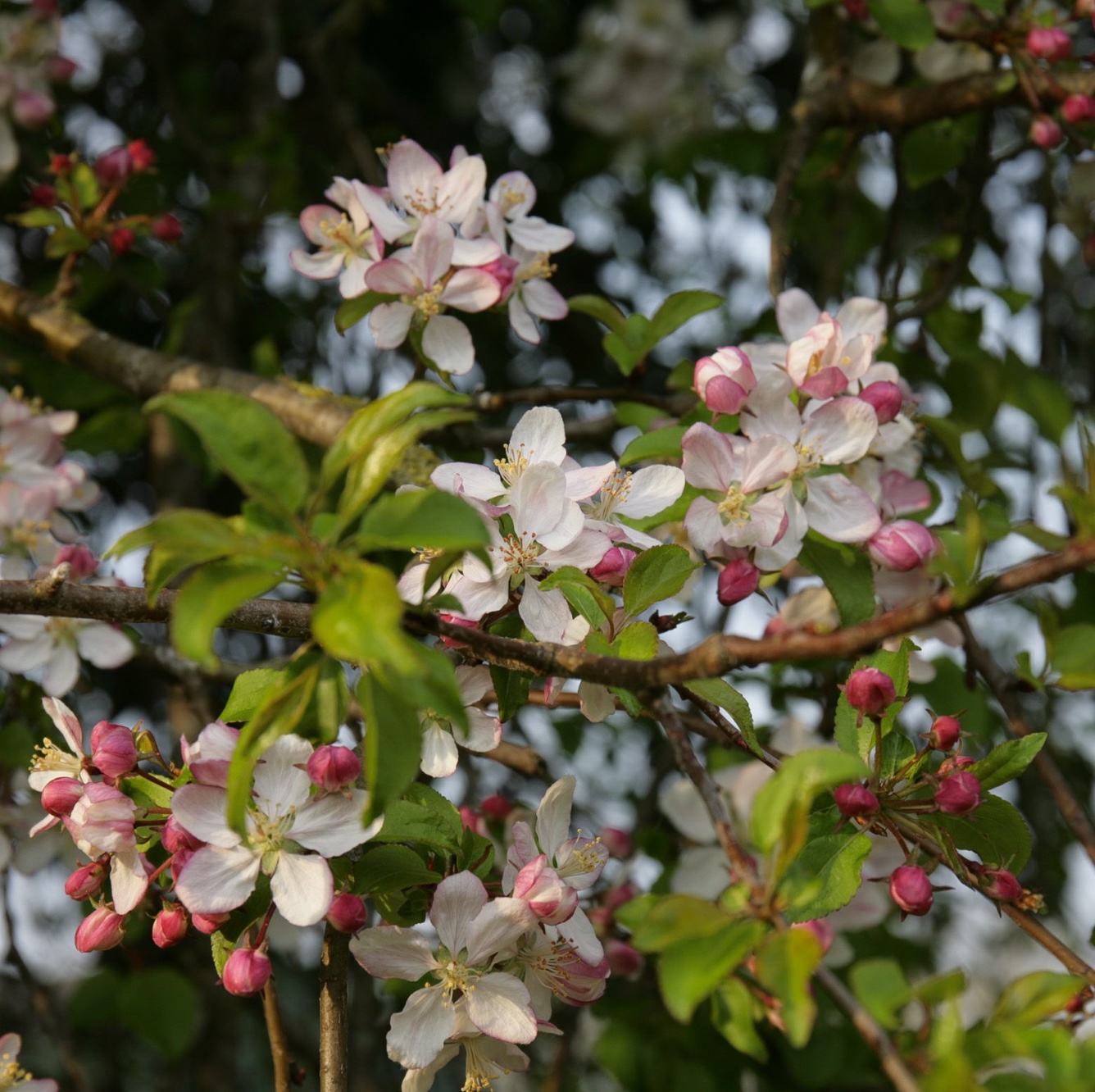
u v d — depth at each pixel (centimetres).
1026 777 90
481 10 94
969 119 80
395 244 65
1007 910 54
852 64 80
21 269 94
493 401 69
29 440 71
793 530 57
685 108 106
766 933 45
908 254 92
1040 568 44
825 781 45
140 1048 101
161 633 81
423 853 55
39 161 88
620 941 70
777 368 61
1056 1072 45
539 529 53
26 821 69
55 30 82
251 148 89
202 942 80
